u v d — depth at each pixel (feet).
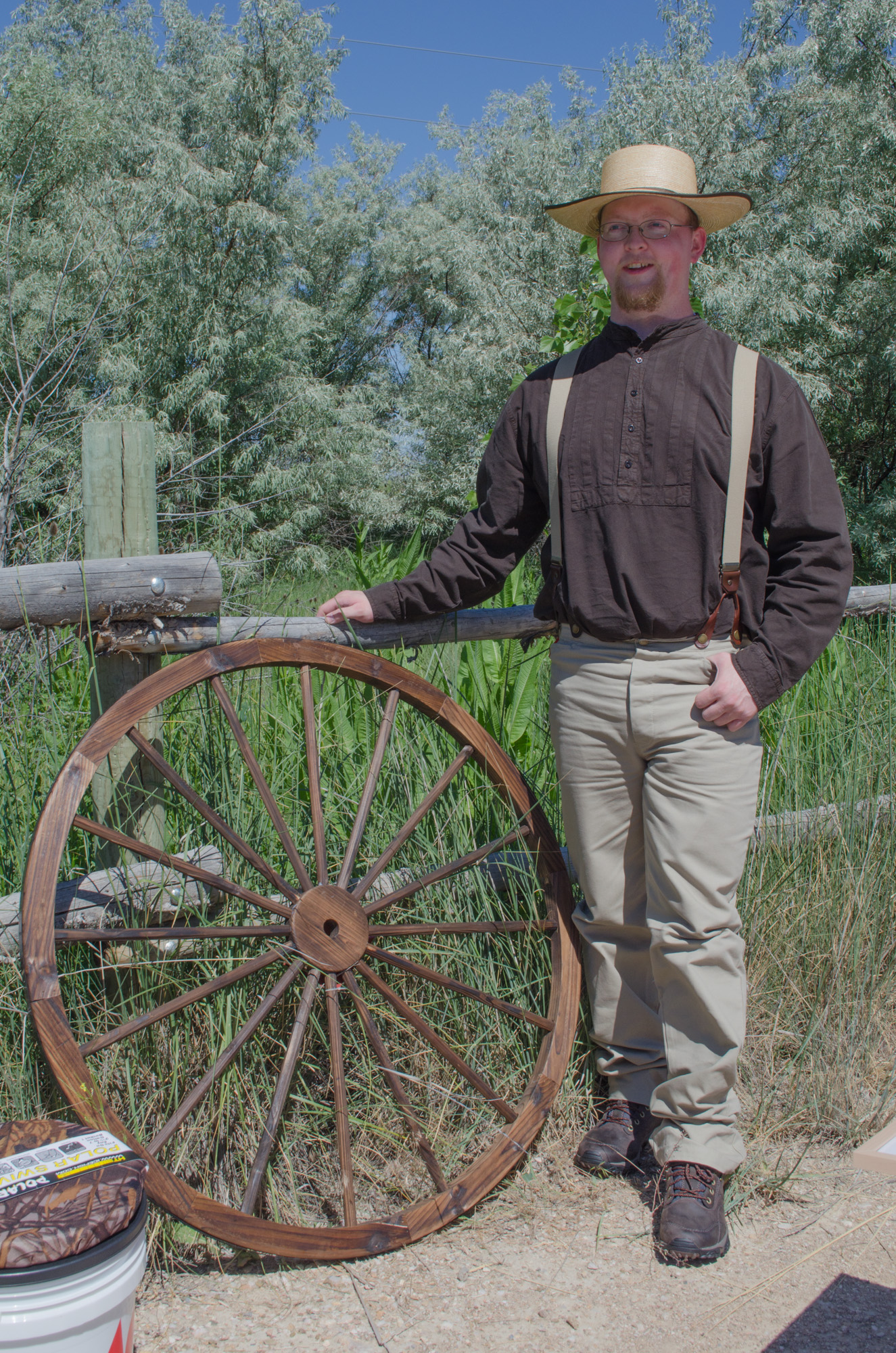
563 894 8.34
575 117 63.05
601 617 7.15
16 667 8.20
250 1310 6.31
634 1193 7.58
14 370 26.35
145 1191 5.72
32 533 12.01
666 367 7.04
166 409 40.78
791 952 9.59
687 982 7.12
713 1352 5.93
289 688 9.27
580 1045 8.60
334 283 70.74
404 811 8.66
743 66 51.98
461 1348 5.98
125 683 7.37
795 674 6.86
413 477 57.93
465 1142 7.68
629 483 7.00
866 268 50.67
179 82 51.13
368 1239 6.73
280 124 44.80
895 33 47.44
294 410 45.96
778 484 6.91
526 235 53.36
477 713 10.12
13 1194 4.59
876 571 40.91
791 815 10.44
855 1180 7.72
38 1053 6.75
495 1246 6.98
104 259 37.40
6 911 6.78
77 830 7.82
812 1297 6.43
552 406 7.42
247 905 7.51
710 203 7.09
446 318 77.30
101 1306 4.44
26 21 87.51
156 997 7.11
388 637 8.54
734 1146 7.29
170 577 7.00
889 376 47.39
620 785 7.50
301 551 21.22
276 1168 7.36
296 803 8.34
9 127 43.83
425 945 8.18
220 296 43.34
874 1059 9.17
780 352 46.21
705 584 6.93
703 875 7.09
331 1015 7.00
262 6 44.83
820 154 50.19
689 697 7.05
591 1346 6.00
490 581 8.16
